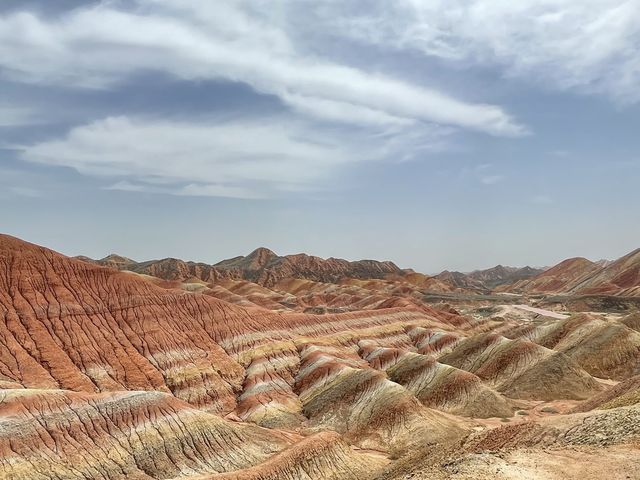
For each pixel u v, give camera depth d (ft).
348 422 325.42
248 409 354.54
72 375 342.23
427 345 541.75
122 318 411.54
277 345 446.19
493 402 350.23
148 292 447.83
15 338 355.77
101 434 239.09
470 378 374.22
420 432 296.51
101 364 362.33
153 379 365.61
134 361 375.66
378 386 345.10
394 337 562.66
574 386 383.24
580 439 129.80
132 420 250.37
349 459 235.81
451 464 116.98
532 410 349.41
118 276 446.19
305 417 349.61
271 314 505.66
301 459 220.64
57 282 413.18
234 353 428.15
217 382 384.27
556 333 514.68
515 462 110.83
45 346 357.61
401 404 320.29
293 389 395.55
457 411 350.23
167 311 437.58
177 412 262.67
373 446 296.30
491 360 446.60
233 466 241.96
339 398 350.02
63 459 221.87
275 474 206.80
